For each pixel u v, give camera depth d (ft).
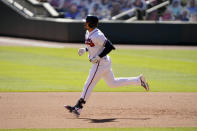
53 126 84.99
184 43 280.92
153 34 281.95
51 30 286.46
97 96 120.16
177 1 305.12
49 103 109.19
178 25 280.31
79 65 183.73
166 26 280.72
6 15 309.63
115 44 277.03
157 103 110.32
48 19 287.89
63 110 100.99
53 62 191.93
